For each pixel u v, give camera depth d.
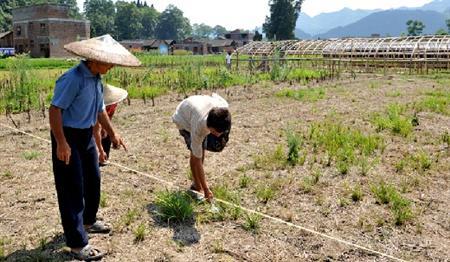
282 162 7.13
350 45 31.28
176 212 4.98
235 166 7.04
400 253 4.42
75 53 3.88
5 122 10.59
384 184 6.23
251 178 6.45
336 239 4.62
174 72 22.75
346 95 15.21
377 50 29.73
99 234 4.66
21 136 9.06
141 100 14.05
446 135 8.85
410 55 28.38
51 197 5.66
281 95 14.94
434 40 28.91
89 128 4.18
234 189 6.02
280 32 101.56
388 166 7.09
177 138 8.90
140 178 6.42
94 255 4.14
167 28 180.25
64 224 4.08
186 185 6.21
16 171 6.68
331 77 21.94
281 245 4.52
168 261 4.18
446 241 4.68
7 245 4.43
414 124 10.13
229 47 114.38
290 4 101.56
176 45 110.56
